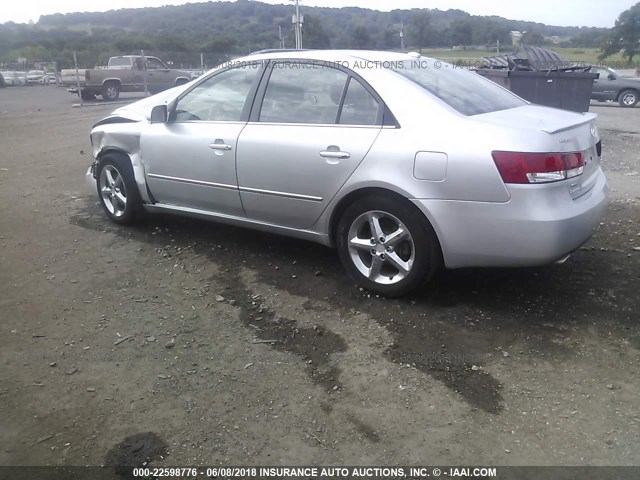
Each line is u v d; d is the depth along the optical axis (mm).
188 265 4590
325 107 4000
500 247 3385
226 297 4035
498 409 2826
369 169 3674
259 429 2719
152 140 4906
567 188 3387
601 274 4254
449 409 2830
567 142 3426
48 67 28859
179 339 3506
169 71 23594
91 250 4934
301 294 4047
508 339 3420
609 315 3672
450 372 3121
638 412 2787
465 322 3609
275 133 4129
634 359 3209
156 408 2875
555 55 14133
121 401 2932
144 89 22188
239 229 5379
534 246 3297
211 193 4602
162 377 3127
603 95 21031
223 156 4395
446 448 2580
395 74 3875
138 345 3443
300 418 2787
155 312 3838
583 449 2559
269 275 4367
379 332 3523
